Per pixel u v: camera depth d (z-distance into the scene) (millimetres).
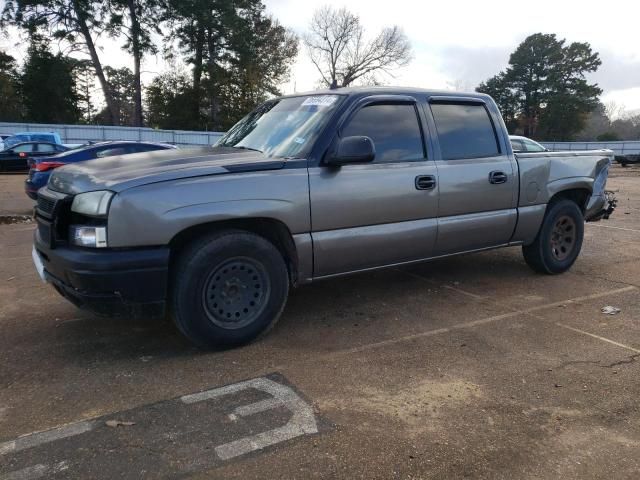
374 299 5043
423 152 4523
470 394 3195
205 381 3334
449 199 4621
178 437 2701
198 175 3490
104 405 3027
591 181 5848
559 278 5832
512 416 2949
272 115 4664
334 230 4031
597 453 2615
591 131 87500
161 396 3137
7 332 4168
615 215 11477
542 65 69438
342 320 4473
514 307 4836
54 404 3037
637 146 50781
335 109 4129
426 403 3084
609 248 7582
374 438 2715
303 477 2398
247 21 43188
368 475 2418
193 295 3527
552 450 2635
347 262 4164
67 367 3535
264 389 3230
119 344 3928
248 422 2850
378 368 3545
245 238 3662
